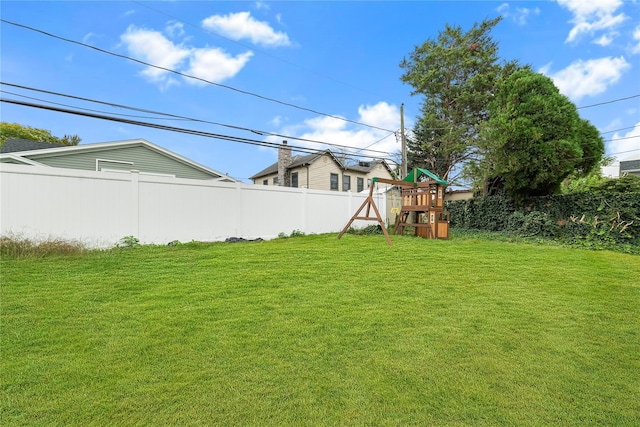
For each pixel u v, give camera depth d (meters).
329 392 2.08
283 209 10.20
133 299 3.74
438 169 19.08
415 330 3.02
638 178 9.92
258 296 3.91
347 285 4.41
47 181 6.26
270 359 2.47
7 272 4.70
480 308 3.61
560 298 3.96
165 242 7.75
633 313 3.49
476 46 16.75
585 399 2.04
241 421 1.80
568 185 13.16
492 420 1.84
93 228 6.75
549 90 10.21
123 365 2.34
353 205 12.52
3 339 2.70
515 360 2.51
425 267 5.50
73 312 3.32
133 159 11.70
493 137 10.66
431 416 1.87
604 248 8.08
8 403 1.89
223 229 8.77
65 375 2.20
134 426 1.74
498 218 12.13
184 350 2.58
